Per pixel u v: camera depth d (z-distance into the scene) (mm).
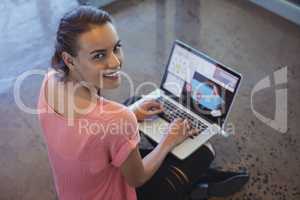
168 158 1625
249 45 2676
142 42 2734
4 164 2154
